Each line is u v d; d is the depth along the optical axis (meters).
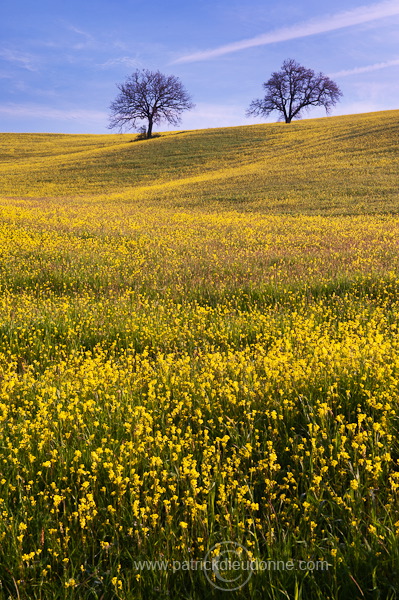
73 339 7.36
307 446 3.41
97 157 64.88
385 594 2.34
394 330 7.37
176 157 58.91
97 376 5.04
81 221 22.11
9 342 7.21
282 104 90.12
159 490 2.81
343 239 17.19
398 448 3.39
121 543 2.72
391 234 18.23
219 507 2.98
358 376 4.52
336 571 2.41
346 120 74.31
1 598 2.41
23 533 2.75
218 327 7.92
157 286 10.85
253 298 10.12
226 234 19.36
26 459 3.48
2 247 14.13
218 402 4.28
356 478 2.87
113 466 3.25
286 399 4.09
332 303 9.55
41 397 4.54
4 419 4.06
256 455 3.47
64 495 3.04
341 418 3.52
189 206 33.06
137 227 20.97
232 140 66.25
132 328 7.78
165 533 2.65
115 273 11.95
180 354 6.58
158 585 2.44
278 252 14.65
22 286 10.96
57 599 2.41
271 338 7.14
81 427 3.83
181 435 3.84
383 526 2.57
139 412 3.92
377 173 37.59
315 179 38.16
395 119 62.03
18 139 93.31
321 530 2.74
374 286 10.28
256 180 40.91
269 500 2.79
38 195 44.12
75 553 2.62
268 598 2.30
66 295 10.22
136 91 82.75
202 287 10.73
